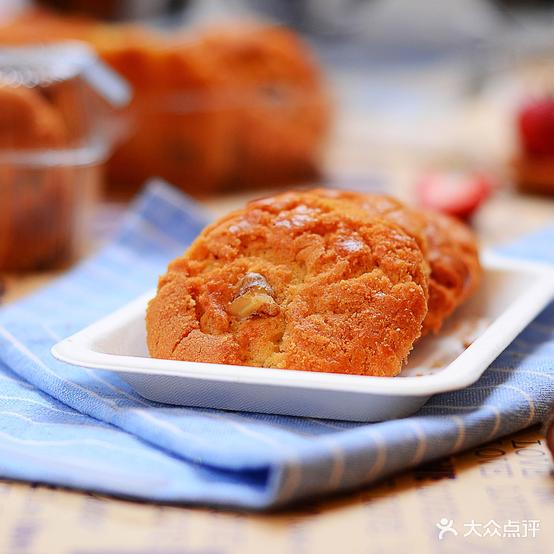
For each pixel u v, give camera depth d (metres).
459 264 0.43
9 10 0.96
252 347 0.38
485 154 0.79
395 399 0.36
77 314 0.46
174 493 0.34
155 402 0.39
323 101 0.74
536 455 0.37
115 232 0.61
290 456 0.34
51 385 0.40
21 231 0.53
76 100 0.56
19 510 0.35
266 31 0.74
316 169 0.76
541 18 1.04
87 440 0.37
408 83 1.04
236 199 0.69
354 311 0.38
